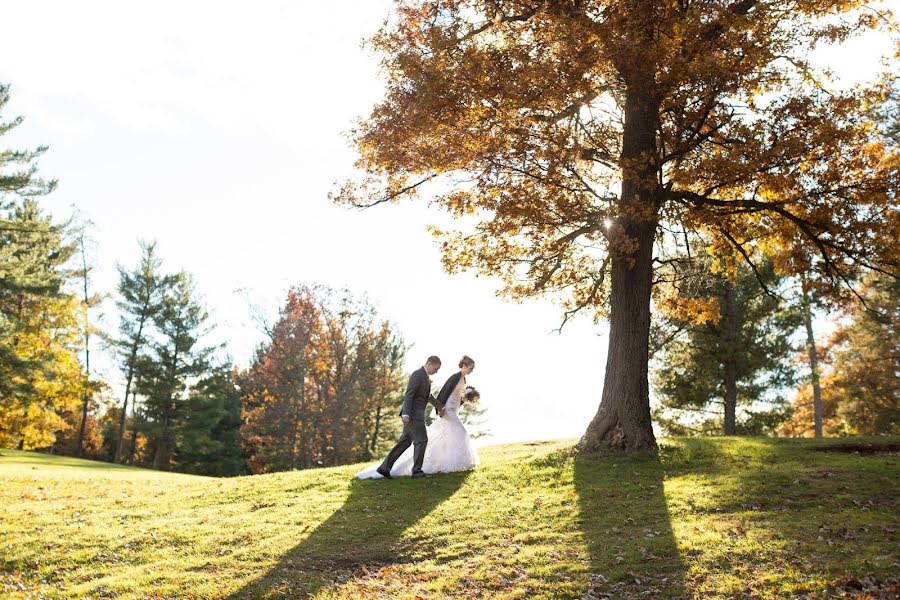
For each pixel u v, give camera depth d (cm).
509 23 1647
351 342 4600
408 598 836
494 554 970
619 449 1530
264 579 930
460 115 1482
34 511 1349
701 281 1970
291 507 1304
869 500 1111
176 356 5791
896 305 3369
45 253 4762
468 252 1781
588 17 1455
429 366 1498
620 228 1466
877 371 3659
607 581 840
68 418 6162
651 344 2972
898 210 1511
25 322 4278
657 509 1126
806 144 1424
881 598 716
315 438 4662
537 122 1509
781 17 1484
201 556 1041
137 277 5741
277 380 4684
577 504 1185
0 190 3822
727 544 928
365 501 1295
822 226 1546
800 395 4531
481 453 1886
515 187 1480
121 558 1049
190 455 5972
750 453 1517
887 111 2080
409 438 1476
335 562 991
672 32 1432
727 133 1484
